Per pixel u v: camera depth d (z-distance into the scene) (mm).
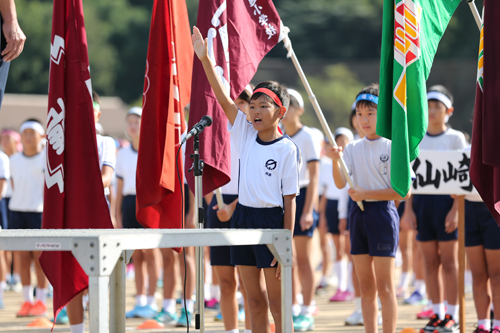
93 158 15516
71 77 15711
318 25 145875
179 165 16500
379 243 15555
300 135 21391
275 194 14125
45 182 15422
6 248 10578
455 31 131875
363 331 20453
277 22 15945
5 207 29766
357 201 15766
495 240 17969
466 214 18641
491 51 13258
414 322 21750
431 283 19938
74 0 15875
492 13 13305
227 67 15570
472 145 13906
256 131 14852
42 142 30078
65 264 14883
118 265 14023
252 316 14555
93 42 142625
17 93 129875
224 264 16969
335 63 142250
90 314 10023
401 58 14250
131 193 23906
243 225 14344
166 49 16453
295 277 21578
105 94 143500
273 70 130625
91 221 15328
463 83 118750
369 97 16203
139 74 147500
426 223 20281
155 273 24141
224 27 15672
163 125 16266
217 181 15508
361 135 20500
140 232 11109
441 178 17031
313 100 15805
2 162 26094
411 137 14367
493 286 18031
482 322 18359
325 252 32750
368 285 16062
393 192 15547
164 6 16562
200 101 15492
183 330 20578
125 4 156125
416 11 14367
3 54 13180
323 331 20531
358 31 146250
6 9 13164
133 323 22438
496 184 13250
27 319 24125
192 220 22531
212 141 15297
